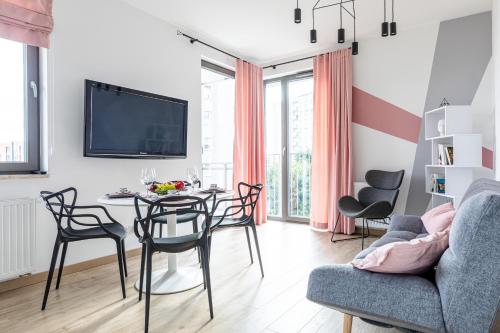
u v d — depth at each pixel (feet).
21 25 8.19
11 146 8.63
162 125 11.55
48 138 8.93
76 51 9.52
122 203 7.25
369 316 4.48
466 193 6.86
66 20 9.27
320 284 4.80
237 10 11.46
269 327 6.24
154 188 8.09
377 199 12.84
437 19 12.38
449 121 10.91
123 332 6.05
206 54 14.10
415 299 4.16
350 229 13.85
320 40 14.21
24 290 8.09
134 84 11.11
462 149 10.52
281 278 8.79
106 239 10.24
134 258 10.82
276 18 12.10
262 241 12.82
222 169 18.42
